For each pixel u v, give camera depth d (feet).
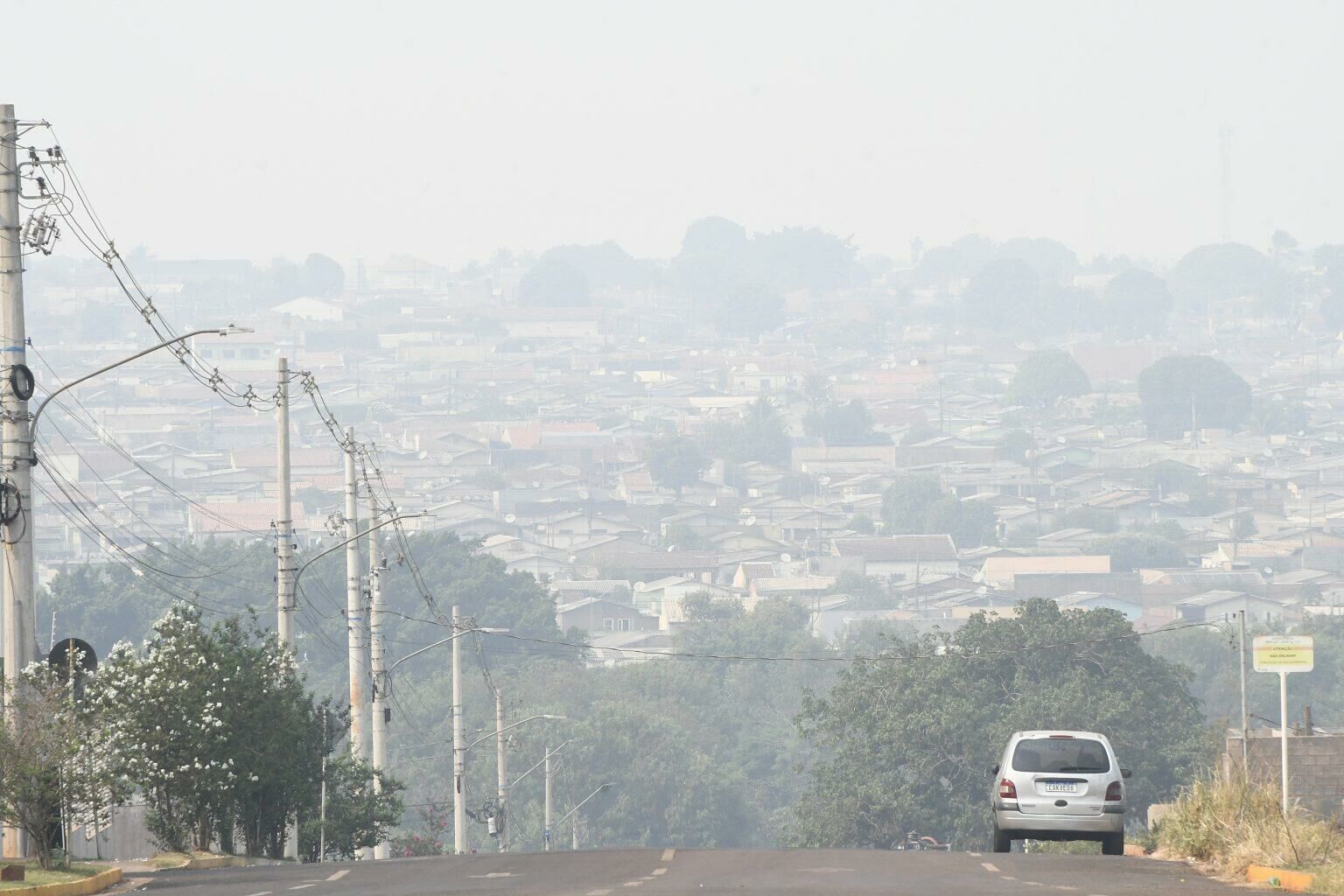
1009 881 250.16
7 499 321.93
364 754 547.49
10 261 329.93
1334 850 258.16
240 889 263.08
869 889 237.66
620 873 270.67
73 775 293.43
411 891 248.73
